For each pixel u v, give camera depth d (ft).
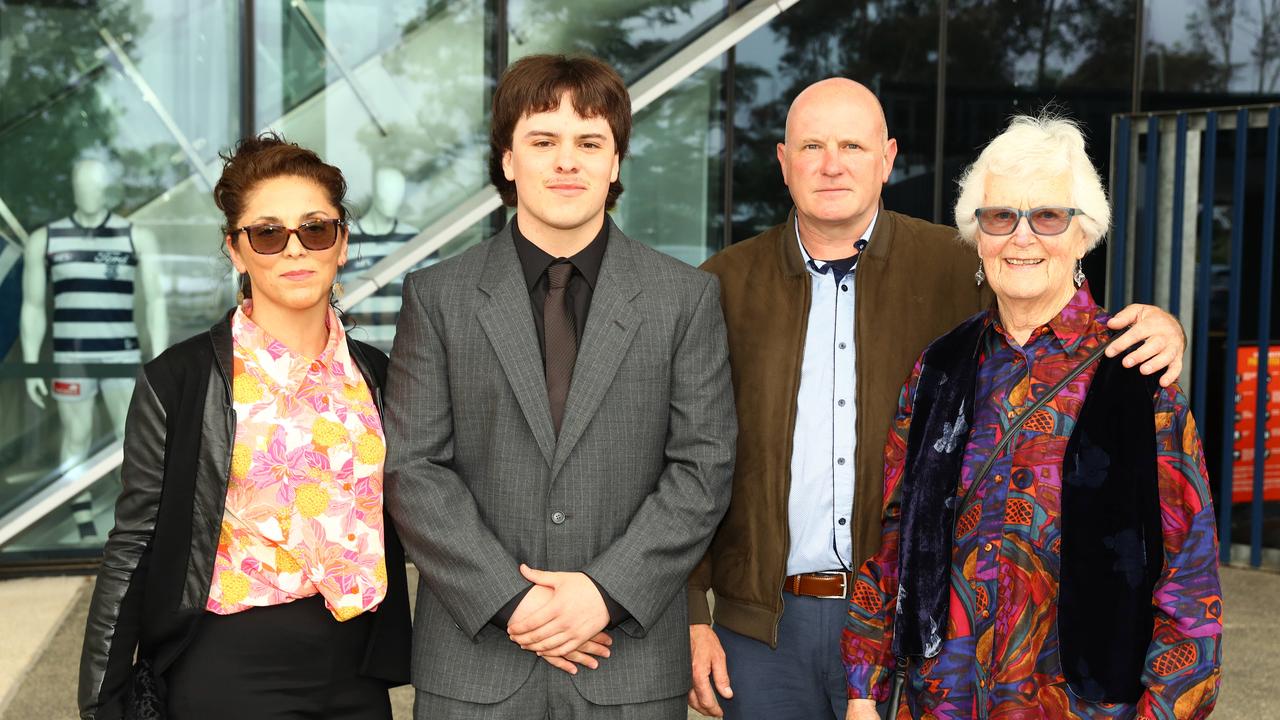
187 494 6.81
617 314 7.51
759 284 8.73
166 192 20.68
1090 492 6.34
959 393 6.98
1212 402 23.58
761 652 8.48
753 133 23.58
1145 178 23.45
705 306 7.79
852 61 24.04
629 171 23.11
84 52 20.18
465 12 21.43
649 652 7.46
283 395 7.08
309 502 7.01
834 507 8.27
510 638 7.20
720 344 7.89
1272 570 20.93
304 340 7.30
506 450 7.39
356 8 20.95
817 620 8.30
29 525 20.01
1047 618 6.42
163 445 6.86
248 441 6.93
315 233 7.01
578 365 7.42
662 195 23.31
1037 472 6.52
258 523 6.91
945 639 6.77
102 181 20.40
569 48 21.97
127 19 20.30
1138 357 6.38
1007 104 24.90
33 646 16.14
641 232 23.29
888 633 7.36
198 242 20.86
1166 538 6.25
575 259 7.68
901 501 7.18
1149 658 6.16
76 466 20.62
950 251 8.53
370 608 7.13
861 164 8.12
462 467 7.58
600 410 7.41
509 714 7.27
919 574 6.92
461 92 21.54
